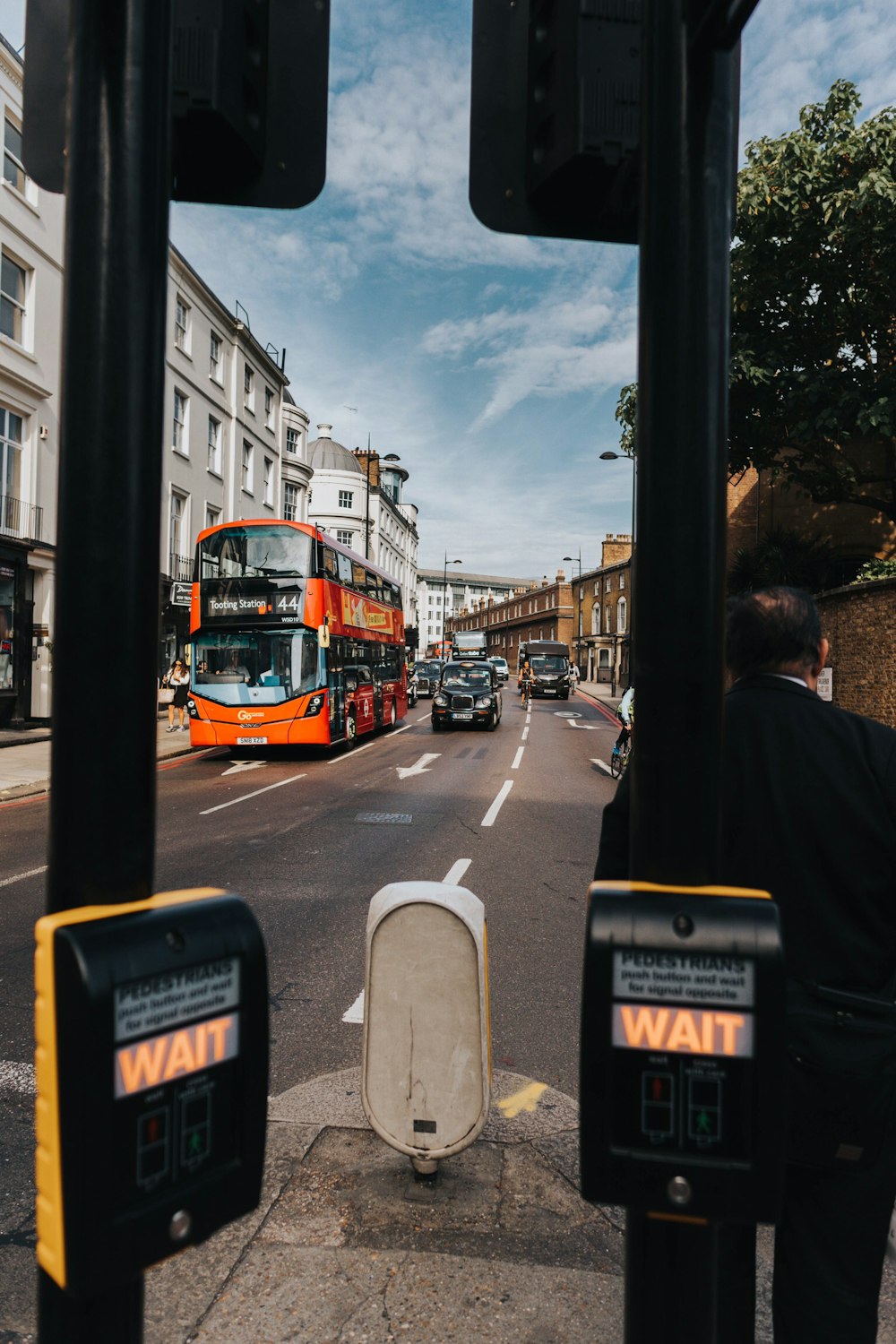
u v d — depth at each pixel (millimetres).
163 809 10391
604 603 60062
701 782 943
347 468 54312
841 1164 1405
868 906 1468
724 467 954
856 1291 1432
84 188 875
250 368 31031
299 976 4594
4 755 14812
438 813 10180
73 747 876
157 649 919
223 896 950
